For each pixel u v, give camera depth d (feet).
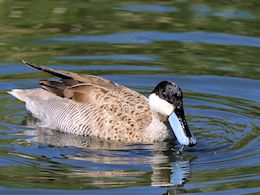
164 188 42.09
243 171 44.34
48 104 53.36
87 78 53.26
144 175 43.96
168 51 63.46
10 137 49.67
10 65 60.18
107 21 69.10
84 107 51.75
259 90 56.80
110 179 43.21
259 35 66.44
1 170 44.16
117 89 52.47
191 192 41.57
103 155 47.21
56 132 51.67
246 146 48.08
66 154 47.11
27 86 57.00
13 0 73.56
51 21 68.80
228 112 53.47
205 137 49.55
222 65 60.85
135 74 59.36
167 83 49.49
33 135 50.47
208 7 72.69
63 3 73.31
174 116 48.29
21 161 45.57
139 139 50.06
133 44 64.64
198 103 54.95
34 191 41.42
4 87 56.75
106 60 61.46
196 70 60.08
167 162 46.06
